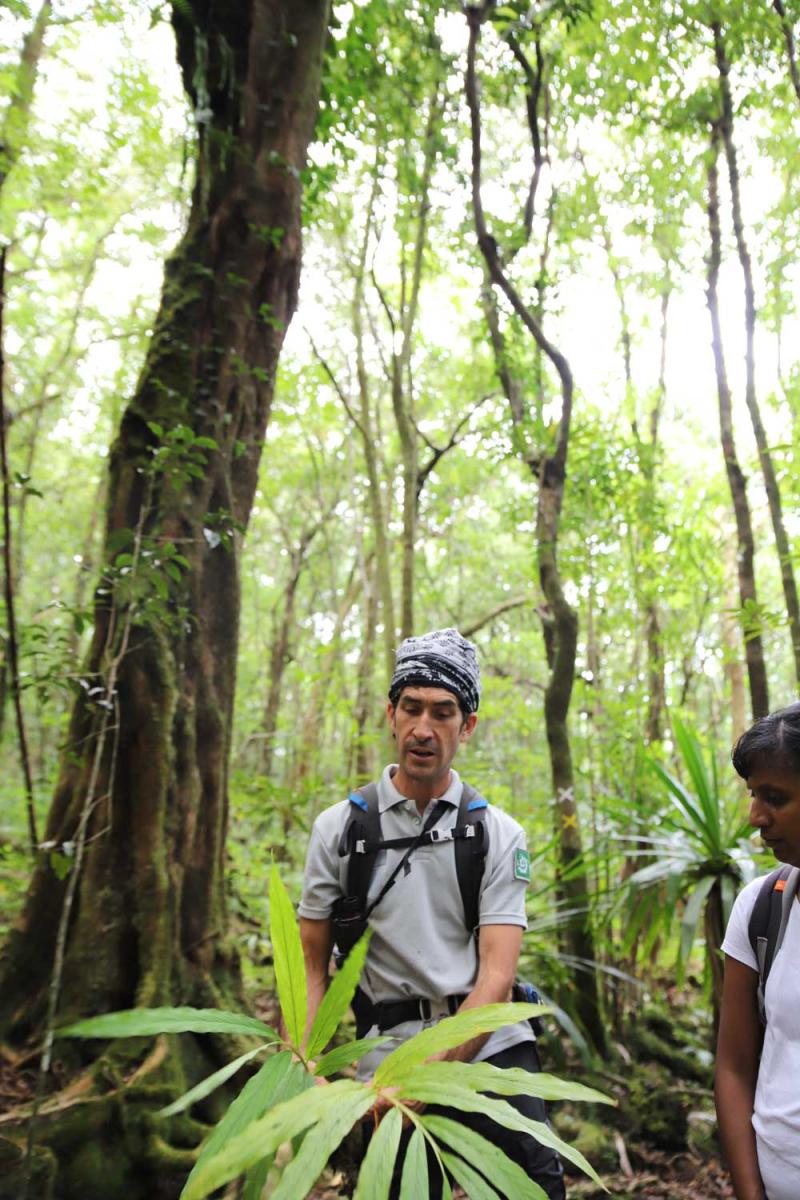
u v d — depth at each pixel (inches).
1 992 126.7
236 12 163.8
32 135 237.5
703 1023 194.5
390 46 213.3
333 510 489.4
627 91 214.1
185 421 148.3
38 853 133.3
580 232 263.9
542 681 446.6
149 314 390.9
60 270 363.3
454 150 223.3
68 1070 118.8
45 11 193.2
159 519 143.4
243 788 217.3
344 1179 115.3
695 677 341.4
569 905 167.6
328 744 442.9
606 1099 36.8
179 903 134.9
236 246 158.6
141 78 246.2
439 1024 40.3
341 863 80.0
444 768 79.0
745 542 208.1
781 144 237.9
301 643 579.8
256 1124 33.0
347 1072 137.8
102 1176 102.7
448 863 78.2
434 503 479.2
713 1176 131.3
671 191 247.4
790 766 59.5
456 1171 34.4
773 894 64.3
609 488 245.0
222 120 165.5
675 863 144.9
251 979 174.9
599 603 275.6
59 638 122.7
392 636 249.1
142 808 132.0
